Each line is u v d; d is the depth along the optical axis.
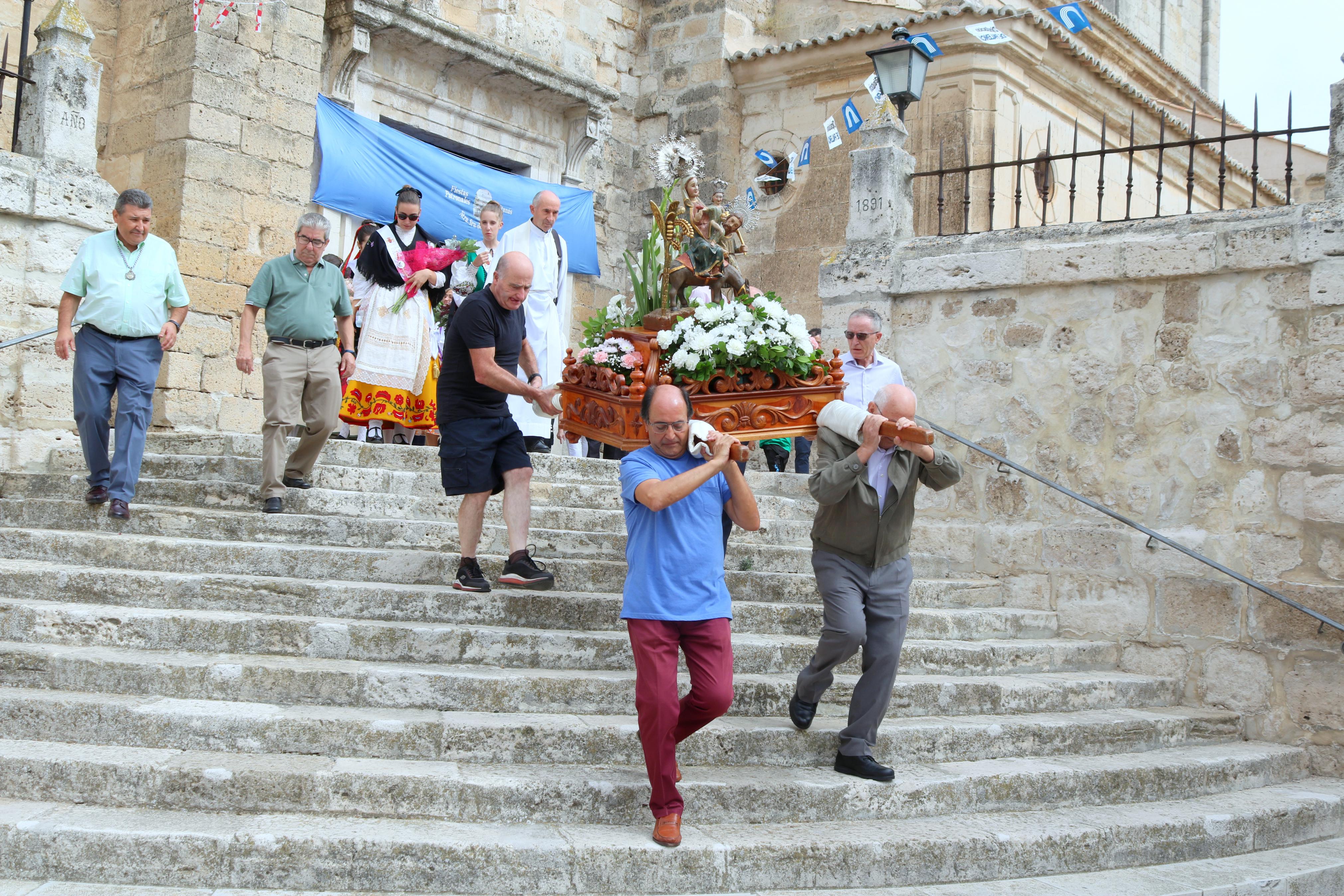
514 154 12.68
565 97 12.70
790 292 12.85
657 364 4.98
